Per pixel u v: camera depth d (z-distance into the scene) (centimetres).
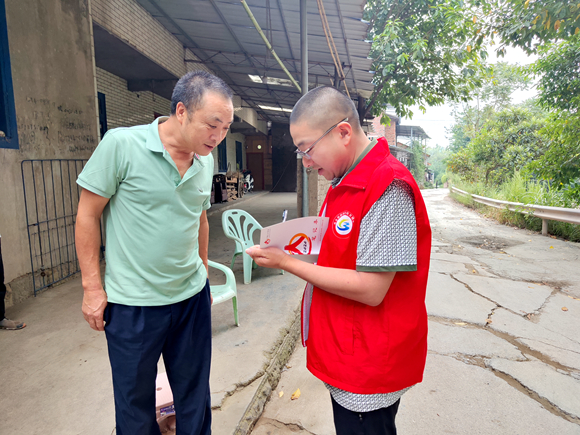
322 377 117
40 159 386
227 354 261
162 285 141
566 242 692
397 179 102
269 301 360
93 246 138
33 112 377
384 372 108
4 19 340
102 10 548
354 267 109
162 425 192
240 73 1005
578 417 220
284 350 291
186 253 146
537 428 211
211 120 127
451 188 1839
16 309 335
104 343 273
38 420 191
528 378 259
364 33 617
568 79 701
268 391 241
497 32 608
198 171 144
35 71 380
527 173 780
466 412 225
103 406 203
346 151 114
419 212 107
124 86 850
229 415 203
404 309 109
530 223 843
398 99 980
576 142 677
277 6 564
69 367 241
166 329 147
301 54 562
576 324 345
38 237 382
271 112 1672
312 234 122
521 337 320
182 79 132
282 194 1898
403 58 792
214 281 428
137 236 137
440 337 321
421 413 224
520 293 425
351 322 111
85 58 460
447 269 523
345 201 112
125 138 132
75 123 442
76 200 441
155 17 712
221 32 733
